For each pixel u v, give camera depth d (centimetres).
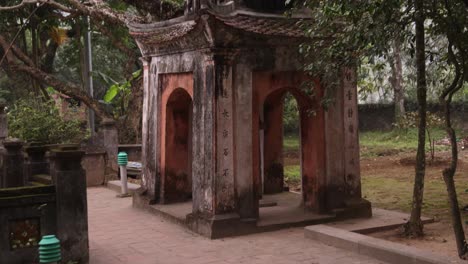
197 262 785
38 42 2303
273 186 1270
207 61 945
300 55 1005
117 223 1048
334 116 1032
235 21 922
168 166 1150
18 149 973
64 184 736
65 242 736
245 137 964
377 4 697
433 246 826
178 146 1162
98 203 1268
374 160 1925
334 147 1033
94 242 908
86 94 1908
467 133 2295
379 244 789
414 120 1734
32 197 716
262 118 1256
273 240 900
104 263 785
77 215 746
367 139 2436
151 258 809
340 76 905
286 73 1005
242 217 957
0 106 1443
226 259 797
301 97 1037
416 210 896
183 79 1051
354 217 1028
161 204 1147
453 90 754
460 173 1570
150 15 1347
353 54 807
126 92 2073
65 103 2333
